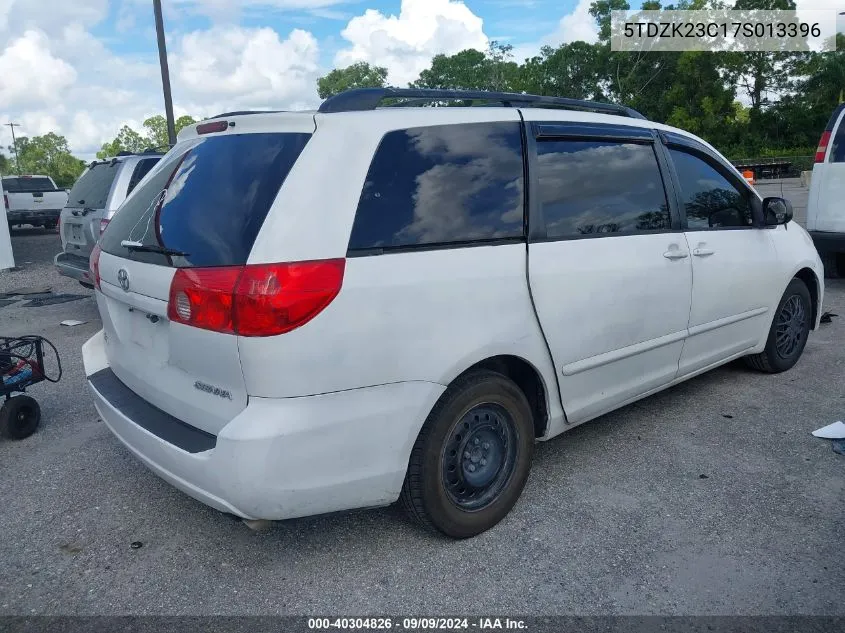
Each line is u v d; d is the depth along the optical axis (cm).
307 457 259
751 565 292
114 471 398
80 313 876
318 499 266
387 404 274
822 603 268
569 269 336
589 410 367
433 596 278
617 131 381
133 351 324
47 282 1169
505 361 327
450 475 305
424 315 281
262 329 249
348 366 263
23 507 357
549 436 349
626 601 272
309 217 260
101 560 308
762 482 363
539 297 322
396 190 284
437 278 286
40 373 460
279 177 269
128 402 321
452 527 307
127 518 345
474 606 271
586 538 315
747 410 462
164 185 319
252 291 249
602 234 359
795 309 528
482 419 314
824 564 291
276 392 254
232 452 251
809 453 396
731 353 472
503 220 314
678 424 442
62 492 373
